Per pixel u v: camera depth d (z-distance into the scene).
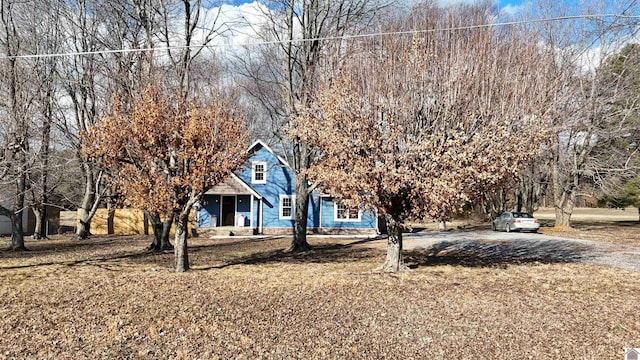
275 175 30.12
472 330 7.34
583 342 6.73
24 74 16.14
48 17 20.48
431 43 12.02
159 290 10.72
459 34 12.67
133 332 7.34
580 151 29.69
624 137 28.20
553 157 29.73
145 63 17.84
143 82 16.20
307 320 7.96
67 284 11.63
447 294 9.94
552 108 12.76
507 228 29.97
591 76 27.52
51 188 24.09
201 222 30.16
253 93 20.47
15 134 13.12
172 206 12.66
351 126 11.14
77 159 18.95
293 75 20.58
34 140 18.72
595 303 9.05
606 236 24.48
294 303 9.23
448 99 11.15
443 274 12.64
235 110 15.02
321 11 20.22
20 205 20.42
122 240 26.25
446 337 7.01
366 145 11.20
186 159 12.39
